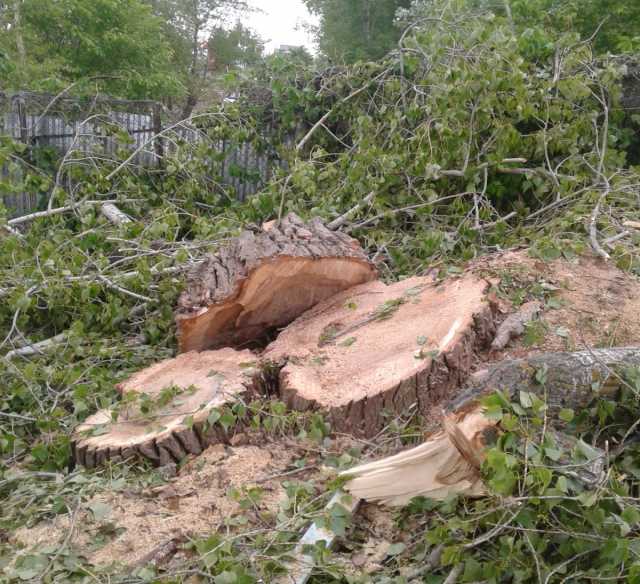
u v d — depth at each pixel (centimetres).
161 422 286
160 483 264
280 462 271
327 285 382
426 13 687
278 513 240
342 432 279
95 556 226
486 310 313
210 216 677
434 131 557
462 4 587
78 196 671
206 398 291
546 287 337
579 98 547
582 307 325
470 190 507
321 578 215
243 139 691
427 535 209
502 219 474
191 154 680
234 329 376
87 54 1439
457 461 230
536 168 510
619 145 622
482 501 213
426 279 376
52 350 389
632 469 233
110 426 292
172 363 338
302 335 343
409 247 481
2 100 721
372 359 304
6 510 261
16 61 1302
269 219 579
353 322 347
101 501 253
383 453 266
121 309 427
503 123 524
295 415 283
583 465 206
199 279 368
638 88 622
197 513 246
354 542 229
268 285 358
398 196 538
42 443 304
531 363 249
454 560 199
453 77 525
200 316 350
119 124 725
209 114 685
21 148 596
